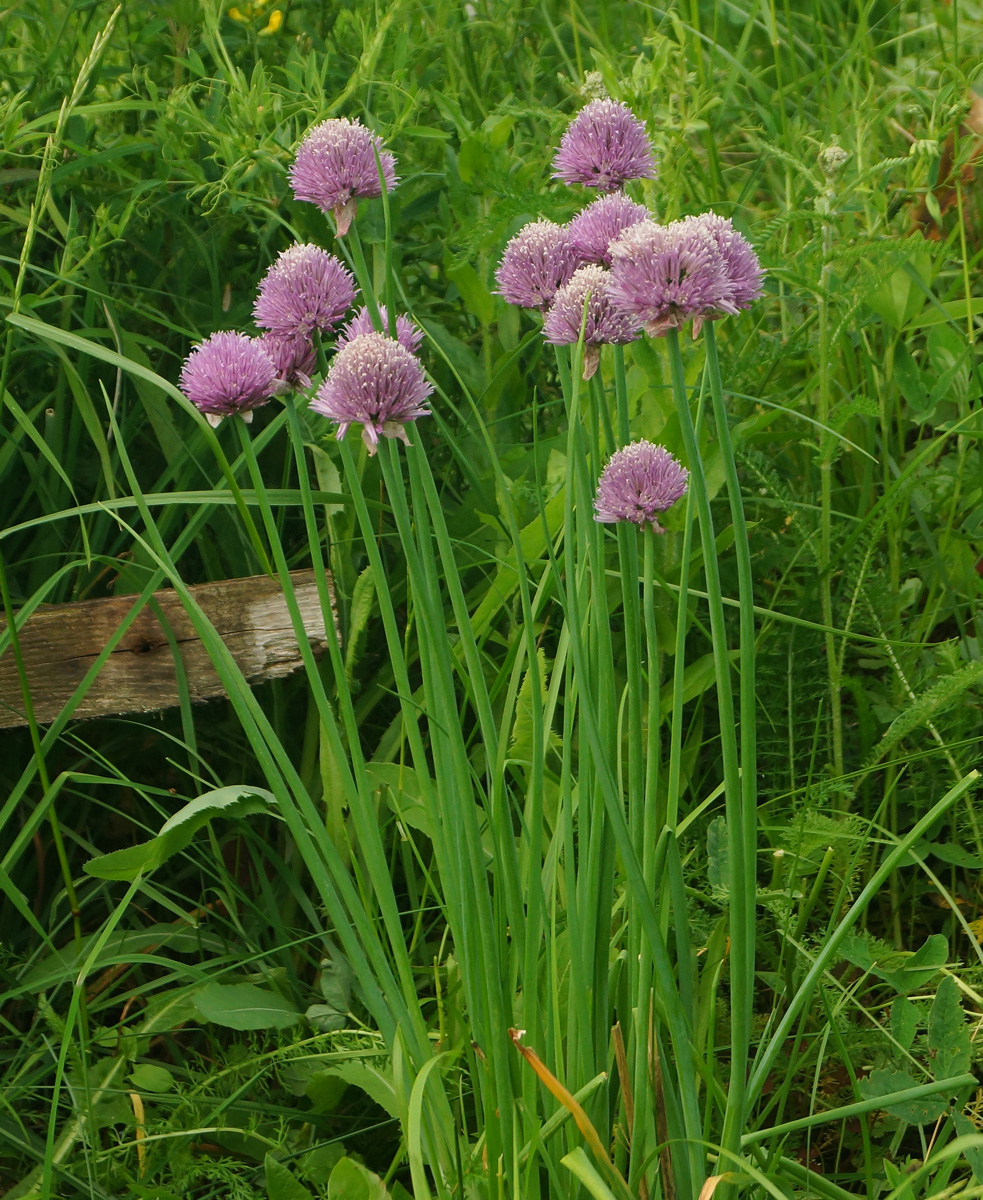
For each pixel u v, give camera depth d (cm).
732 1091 96
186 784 130
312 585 125
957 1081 95
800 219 128
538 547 120
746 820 94
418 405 95
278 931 121
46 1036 118
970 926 120
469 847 96
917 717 110
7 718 122
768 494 132
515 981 103
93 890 124
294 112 137
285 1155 112
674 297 90
